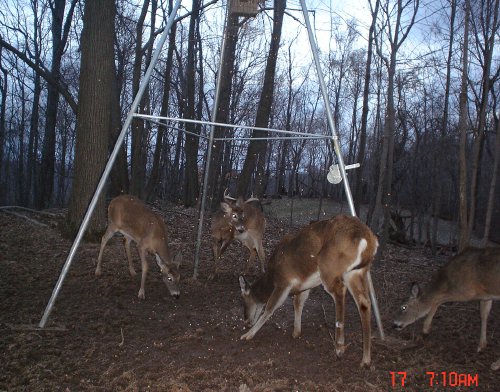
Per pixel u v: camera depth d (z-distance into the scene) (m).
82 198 10.02
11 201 29.00
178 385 4.32
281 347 5.62
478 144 10.22
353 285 5.05
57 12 20.56
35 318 5.92
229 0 7.60
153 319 6.32
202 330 5.90
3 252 8.85
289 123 27.52
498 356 5.65
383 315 7.11
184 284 8.20
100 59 9.89
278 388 4.43
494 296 5.82
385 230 11.15
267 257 10.82
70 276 7.87
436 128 16.95
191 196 18.25
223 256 10.59
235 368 4.89
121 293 7.33
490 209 9.97
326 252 5.12
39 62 21.48
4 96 23.97
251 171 15.20
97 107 9.92
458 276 6.06
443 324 6.95
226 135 15.73
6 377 4.38
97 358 4.95
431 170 17.80
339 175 5.94
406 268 11.28
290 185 26.36
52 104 20.84
